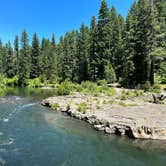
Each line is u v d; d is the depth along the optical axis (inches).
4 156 453.7
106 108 800.9
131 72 1504.7
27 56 2625.5
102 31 1877.5
